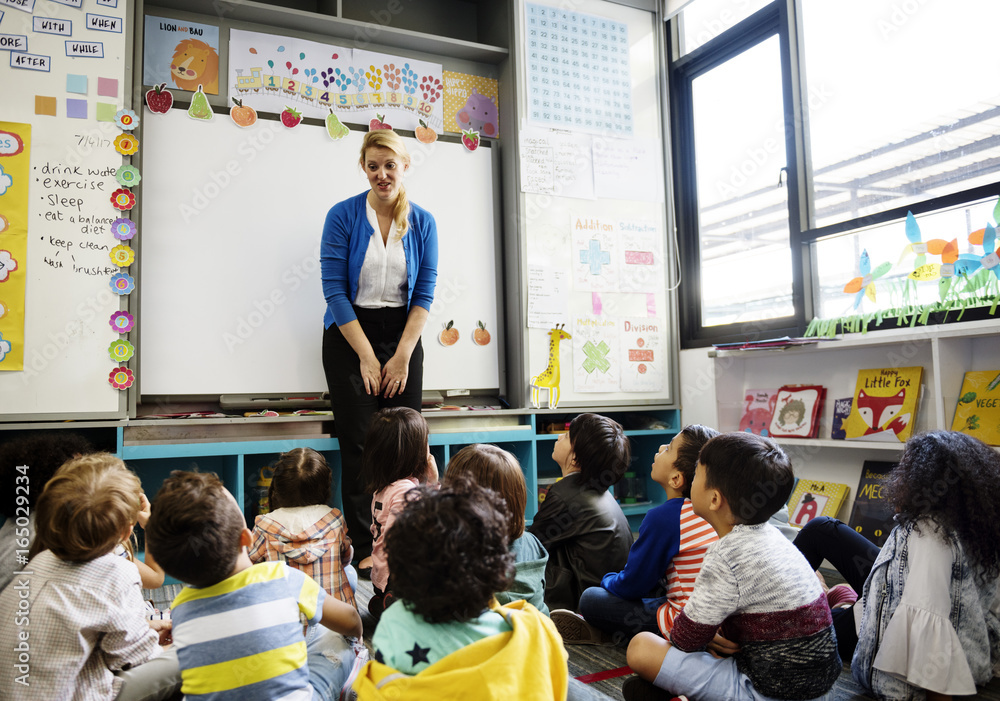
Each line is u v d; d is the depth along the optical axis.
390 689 0.83
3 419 2.16
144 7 2.59
